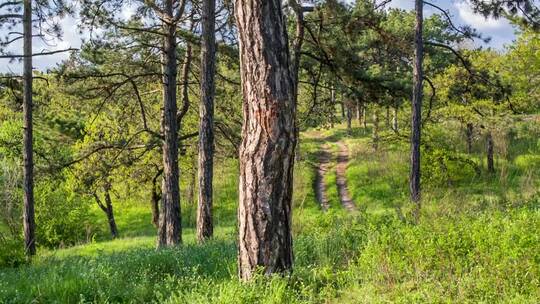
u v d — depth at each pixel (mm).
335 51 17234
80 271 7453
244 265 6148
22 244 13727
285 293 5426
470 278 5445
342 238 8602
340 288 5930
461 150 38438
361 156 45125
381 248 6742
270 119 6039
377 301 5191
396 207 12211
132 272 7363
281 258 6129
